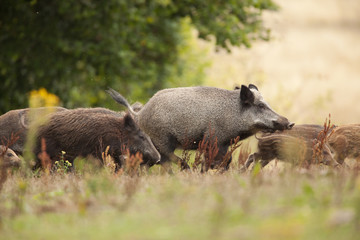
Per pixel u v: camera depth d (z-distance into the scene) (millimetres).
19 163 29297
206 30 54531
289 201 15047
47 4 52312
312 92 84188
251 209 14266
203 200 15969
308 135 30625
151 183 20703
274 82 89000
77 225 14594
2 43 52188
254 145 42906
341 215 12688
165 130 30516
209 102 30688
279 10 57312
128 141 31500
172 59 64500
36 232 14266
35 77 53125
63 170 28359
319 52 144875
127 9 53812
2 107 52094
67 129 31516
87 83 55344
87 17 53156
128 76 57125
